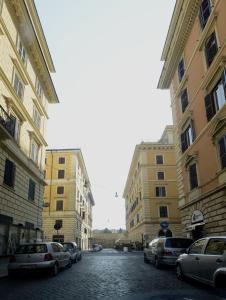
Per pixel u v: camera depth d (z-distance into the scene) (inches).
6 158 743.1
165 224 965.8
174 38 960.3
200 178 797.9
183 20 877.2
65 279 487.5
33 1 881.5
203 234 761.0
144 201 2025.1
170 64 1031.0
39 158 1072.2
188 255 410.6
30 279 491.2
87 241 3016.7
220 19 691.4
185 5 850.8
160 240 693.9
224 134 657.0
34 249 527.5
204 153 771.4
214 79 716.7
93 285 416.2
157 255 660.1
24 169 885.8
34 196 997.8
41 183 1083.9
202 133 780.6
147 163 2107.5
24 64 909.2
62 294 346.3
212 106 723.4
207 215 737.6
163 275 527.8
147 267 702.5
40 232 1036.5
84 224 2721.5
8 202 750.5
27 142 930.1
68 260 673.6
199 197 780.6
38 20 952.9
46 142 1143.0
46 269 513.7
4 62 746.2
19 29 858.1
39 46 954.1
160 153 2129.7
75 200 2068.2
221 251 317.1
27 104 938.7
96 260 994.1
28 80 936.9
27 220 906.7
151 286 397.7
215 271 306.3
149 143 2134.6
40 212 1063.6
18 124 856.9
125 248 1969.7
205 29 753.6
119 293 349.1
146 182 2066.9
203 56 782.5
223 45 668.1
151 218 1990.7
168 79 1099.3
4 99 741.9
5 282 456.1
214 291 352.2
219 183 677.9
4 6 755.4
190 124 877.8
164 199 2027.6
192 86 870.4
